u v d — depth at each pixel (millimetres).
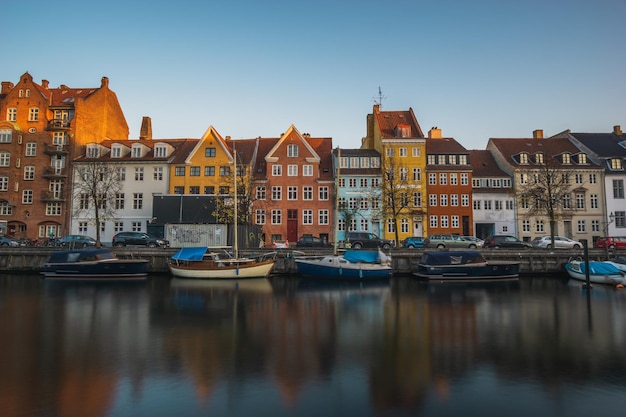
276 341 13484
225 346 12875
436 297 22391
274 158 49844
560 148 55500
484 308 19375
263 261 29875
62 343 13188
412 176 50500
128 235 37906
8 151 49031
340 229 48938
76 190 48438
